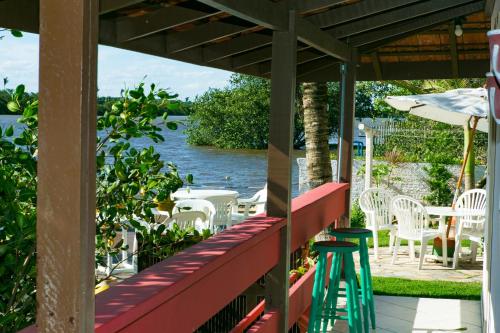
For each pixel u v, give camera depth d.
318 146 8.25
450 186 13.37
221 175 20.06
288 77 4.42
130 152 3.86
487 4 5.33
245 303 5.12
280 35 4.43
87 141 2.06
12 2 3.46
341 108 7.01
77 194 2.04
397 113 18.69
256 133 25.66
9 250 3.05
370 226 9.52
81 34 2.01
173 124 3.89
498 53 2.44
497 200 4.75
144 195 3.99
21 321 3.21
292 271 5.84
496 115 2.65
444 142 14.53
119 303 2.45
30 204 3.47
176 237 4.36
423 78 7.96
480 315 6.47
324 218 6.07
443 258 8.77
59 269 2.06
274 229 4.20
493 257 4.70
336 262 5.36
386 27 6.66
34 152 3.49
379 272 8.38
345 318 5.20
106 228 3.89
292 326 5.47
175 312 2.84
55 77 2.04
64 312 2.06
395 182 13.46
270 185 4.50
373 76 8.05
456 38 7.49
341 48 6.39
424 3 5.87
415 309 6.68
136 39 4.59
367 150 11.79
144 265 5.11
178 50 4.93
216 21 4.84
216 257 3.20
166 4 4.15
